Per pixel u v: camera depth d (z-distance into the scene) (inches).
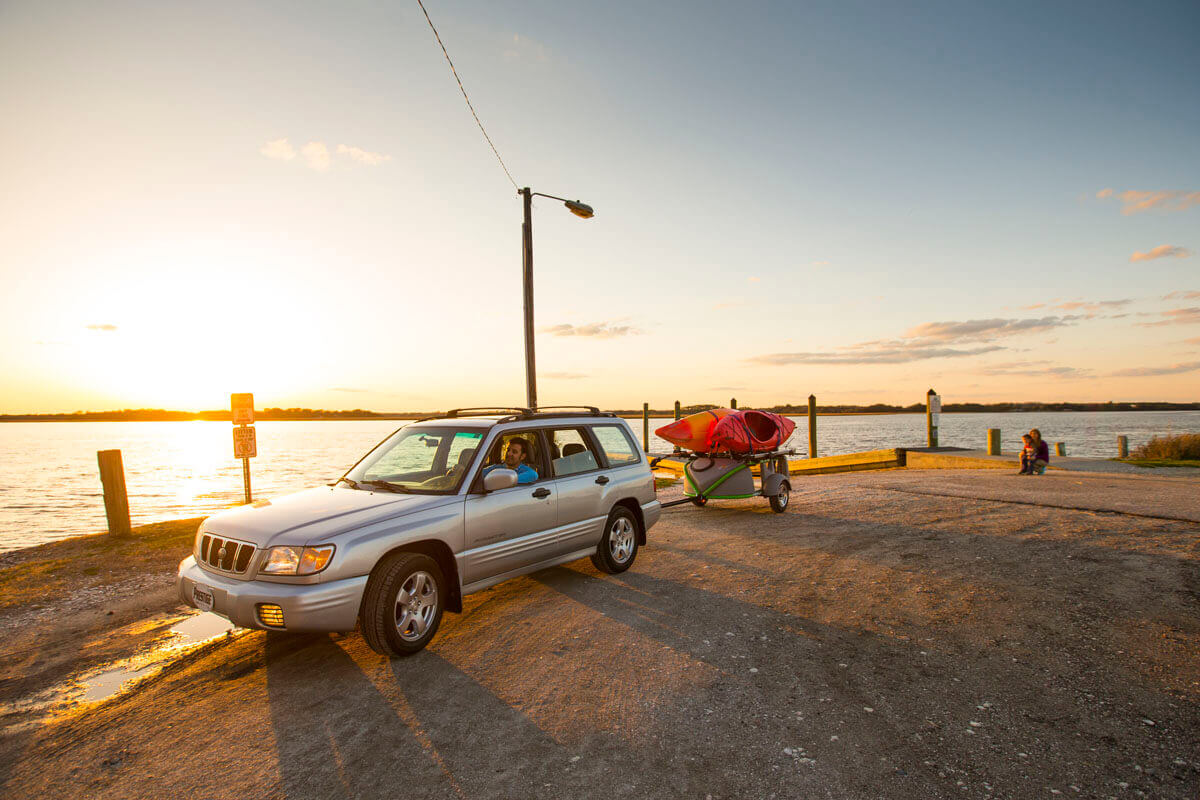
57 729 138.0
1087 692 141.7
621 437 270.4
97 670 172.9
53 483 1412.4
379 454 227.8
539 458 225.8
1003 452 770.2
